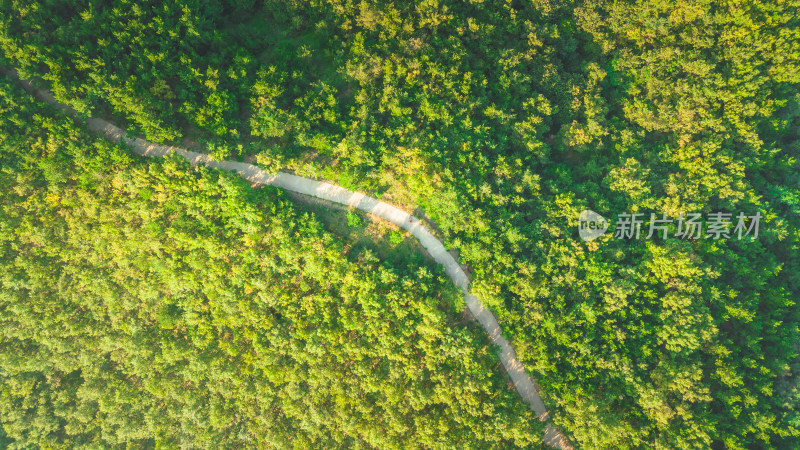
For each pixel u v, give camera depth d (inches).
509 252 2080.5
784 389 2007.9
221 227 2059.5
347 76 2167.8
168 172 1993.1
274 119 2032.5
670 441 1918.1
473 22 2176.4
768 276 2114.9
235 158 2154.3
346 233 2167.8
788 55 2176.4
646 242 2113.7
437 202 2089.1
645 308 2057.1
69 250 2023.9
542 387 2039.9
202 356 2065.7
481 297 2080.5
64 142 1932.8
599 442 1903.3
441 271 2111.2
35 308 2018.9
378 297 2010.3
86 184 1978.3
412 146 2114.9
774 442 1974.7
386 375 2047.2
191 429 2122.3
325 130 2123.5
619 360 1961.1
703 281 2069.4
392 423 1975.9
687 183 2151.8
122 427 2102.6
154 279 2087.8
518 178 2171.5
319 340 2046.0
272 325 2044.8
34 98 1934.1
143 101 1932.8
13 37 1827.0
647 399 1919.3
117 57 1955.0
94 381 2144.4
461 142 2143.2
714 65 2167.8
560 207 2129.7
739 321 2103.8
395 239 2140.7
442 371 2021.4
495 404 1980.8
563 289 2068.2
